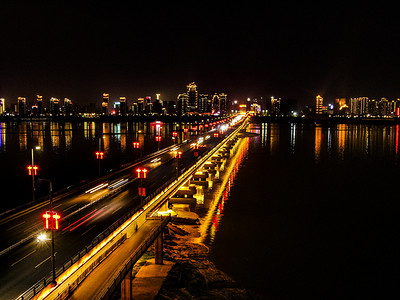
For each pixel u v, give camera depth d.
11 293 31.30
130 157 176.88
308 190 110.94
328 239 68.50
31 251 40.22
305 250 62.78
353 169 154.75
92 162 161.00
